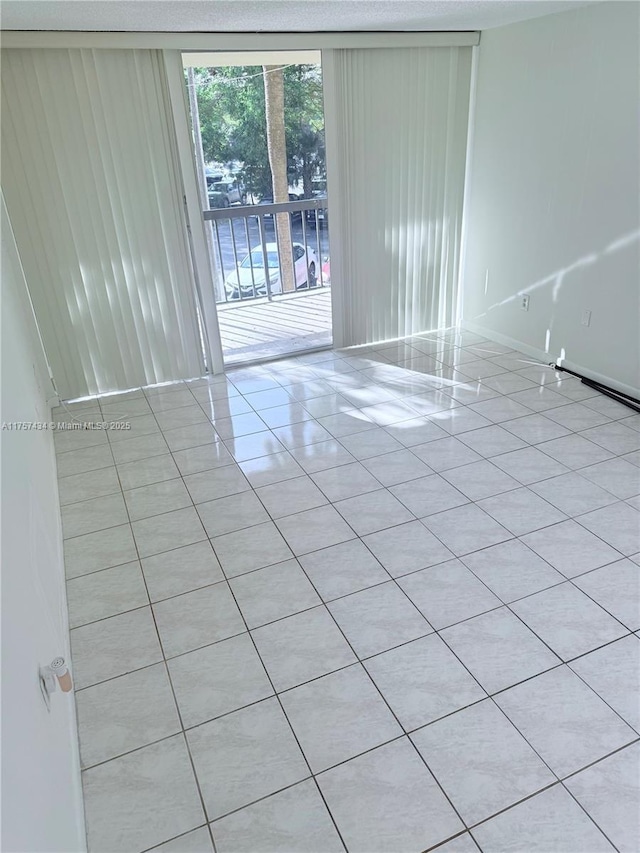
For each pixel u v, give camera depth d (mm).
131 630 2174
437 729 1772
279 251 6160
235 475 3098
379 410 3719
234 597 2303
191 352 4195
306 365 4461
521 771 1648
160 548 2590
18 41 3023
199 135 6391
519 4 3127
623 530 2562
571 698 1846
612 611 2156
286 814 1575
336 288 4492
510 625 2115
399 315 4797
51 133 3309
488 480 2951
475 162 4395
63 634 2051
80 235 3576
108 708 1885
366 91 3938
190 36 3324
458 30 3939
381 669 1973
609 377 3771
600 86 3330
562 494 2814
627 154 3285
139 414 3793
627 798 1575
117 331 3916
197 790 1642
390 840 1507
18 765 985
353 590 2309
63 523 2777
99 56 3254
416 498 2840
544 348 4238
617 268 3523
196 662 2033
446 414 3621
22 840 904
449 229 4625
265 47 3512
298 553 2520
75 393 3967
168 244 3820
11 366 2234
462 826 1529
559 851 1468
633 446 3180
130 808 1605
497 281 4500
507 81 3938
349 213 4258
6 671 1017
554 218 3861
